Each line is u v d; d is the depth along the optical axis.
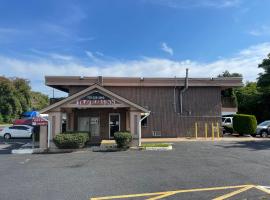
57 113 24.09
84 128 29.17
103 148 23.22
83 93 24.47
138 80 33.12
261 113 49.16
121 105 24.41
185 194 9.38
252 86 56.09
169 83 33.34
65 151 22.39
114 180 11.66
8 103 67.38
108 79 32.97
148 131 33.12
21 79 72.38
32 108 76.31
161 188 10.22
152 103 33.53
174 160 16.59
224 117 40.59
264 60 46.50
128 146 23.47
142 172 13.20
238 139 29.92
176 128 33.41
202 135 33.56
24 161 17.42
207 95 34.16
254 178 11.59
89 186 10.74
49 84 31.91
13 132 35.94
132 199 8.94
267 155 18.09
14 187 10.81
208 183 10.85
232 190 9.79
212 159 16.75
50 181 11.71
